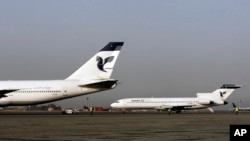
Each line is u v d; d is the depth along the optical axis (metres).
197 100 127.25
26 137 28.56
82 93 82.62
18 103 81.75
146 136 29.67
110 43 82.19
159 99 128.12
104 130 35.75
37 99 81.81
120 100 128.75
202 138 28.16
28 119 58.75
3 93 77.94
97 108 169.88
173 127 40.66
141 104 128.12
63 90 81.94
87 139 27.19
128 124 46.09
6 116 73.31
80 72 82.75
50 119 59.03
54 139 27.12
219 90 128.50
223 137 28.94
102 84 81.50
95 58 82.25
